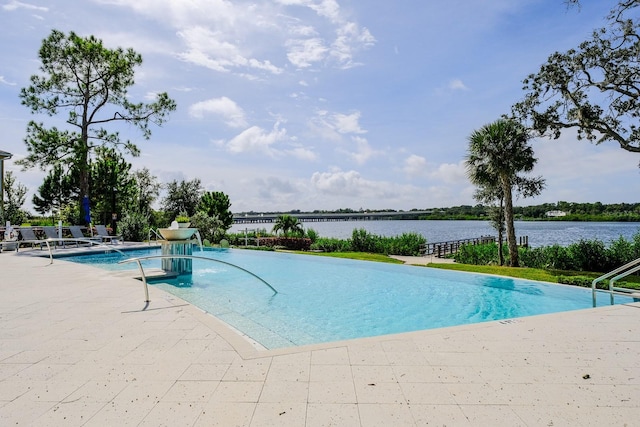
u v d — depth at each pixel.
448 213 61.78
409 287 9.39
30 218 27.52
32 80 18.27
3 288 6.55
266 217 53.12
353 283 9.92
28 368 3.08
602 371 3.06
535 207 51.41
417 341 3.80
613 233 36.81
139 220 20.47
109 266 11.62
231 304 7.12
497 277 9.85
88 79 19.77
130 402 2.51
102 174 23.88
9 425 2.22
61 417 2.31
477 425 2.23
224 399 2.55
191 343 3.69
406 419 2.29
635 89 12.70
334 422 2.25
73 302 5.48
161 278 8.60
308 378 2.89
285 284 9.69
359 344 3.70
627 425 2.24
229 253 17.48
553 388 2.74
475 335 4.01
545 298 8.06
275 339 5.23
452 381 2.85
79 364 3.16
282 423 2.23
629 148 12.92
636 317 4.78
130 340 3.78
